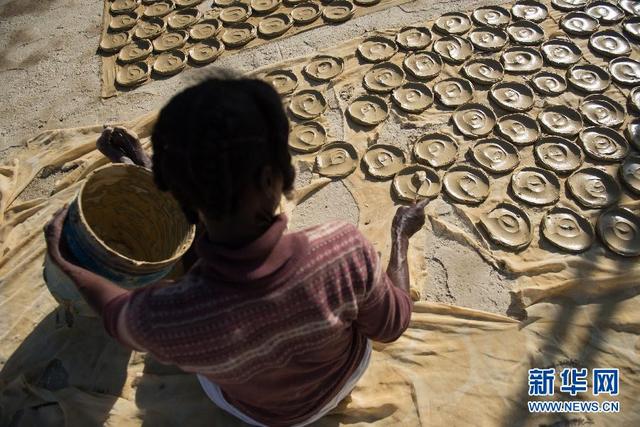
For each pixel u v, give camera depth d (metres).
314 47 2.67
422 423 1.52
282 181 0.79
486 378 1.59
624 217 1.90
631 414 1.50
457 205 2.00
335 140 2.27
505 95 2.32
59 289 1.52
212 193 0.71
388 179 2.12
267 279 0.78
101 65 2.76
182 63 2.67
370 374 1.61
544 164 2.08
